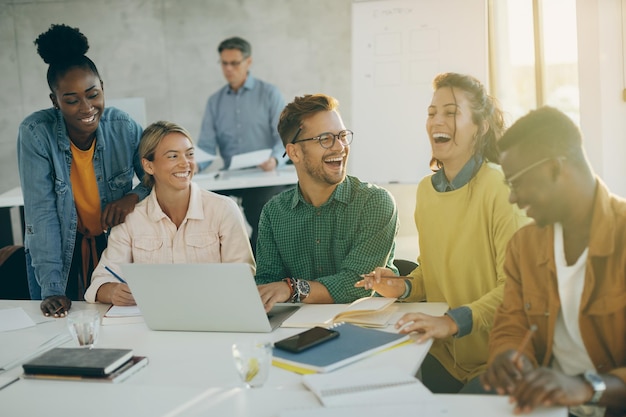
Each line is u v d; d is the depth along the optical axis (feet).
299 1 21.18
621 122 12.18
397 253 14.89
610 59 12.06
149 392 5.14
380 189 8.01
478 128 7.17
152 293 6.71
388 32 14.37
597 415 5.61
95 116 8.98
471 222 7.13
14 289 9.96
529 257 5.69
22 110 22.13
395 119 14.48
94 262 9.66
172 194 8.22
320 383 5.07
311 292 7.54
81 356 5.67
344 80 21.29
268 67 21.54
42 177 8.87
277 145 19.38
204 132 20.42
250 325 6.61
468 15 13.88
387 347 5.90
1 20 21.89
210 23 21.52
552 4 13.29
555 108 5.25
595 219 5.17
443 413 4.50
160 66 21.81
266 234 8.32
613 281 5.20
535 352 5.70
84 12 21.80
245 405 4.83
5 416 4.83
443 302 7.53
